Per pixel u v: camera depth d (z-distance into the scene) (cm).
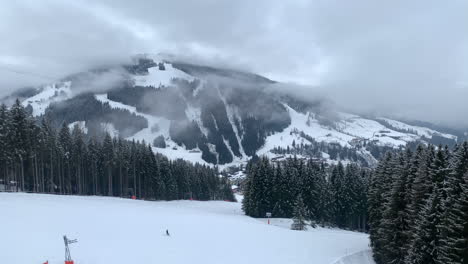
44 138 7988
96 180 9438
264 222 7856
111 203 7006
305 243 5088
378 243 4453
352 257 4375
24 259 2594
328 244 5234
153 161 10188
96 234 3788
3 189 7738
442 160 3073
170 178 11044
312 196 8194
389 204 3762
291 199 8500
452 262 2492
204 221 6019
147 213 6088
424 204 3147
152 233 4309
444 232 2677
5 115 6819
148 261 3033
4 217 3916
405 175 3688
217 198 14888
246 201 9050
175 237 4262
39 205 5166
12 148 6869
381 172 4747
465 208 2531
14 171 7519
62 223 4072
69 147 8756
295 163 9350
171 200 10900
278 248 4434
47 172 8675
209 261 3350
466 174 2575
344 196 8188
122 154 9631
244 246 4288
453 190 2703
